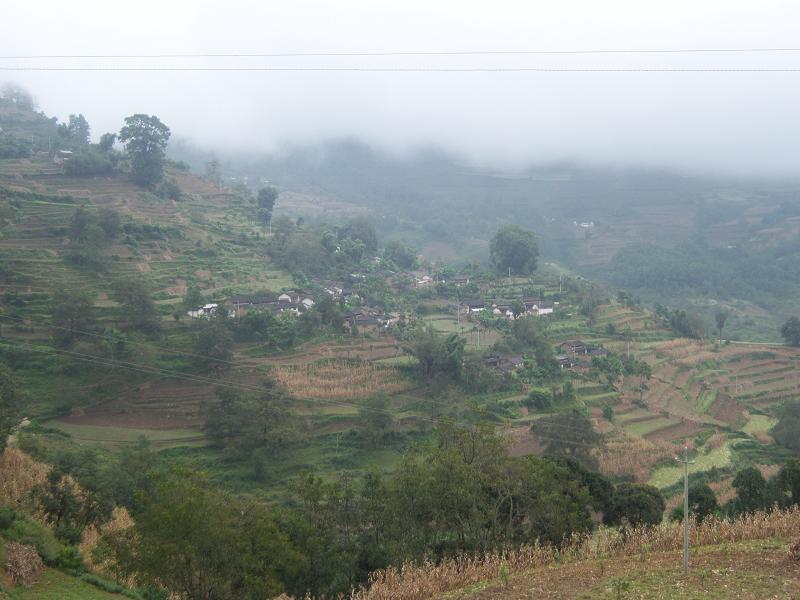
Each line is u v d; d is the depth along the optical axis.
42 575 31.17
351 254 150.75
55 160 142.38
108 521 44.53
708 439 85.81
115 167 138.50
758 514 39.81
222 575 31.31
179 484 32.66
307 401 79.69
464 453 43.38
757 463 81.38
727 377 111.94
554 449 73.31
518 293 139.88
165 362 81.31
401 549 38.56
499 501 41.50
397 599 31.44
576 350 108.88
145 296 85.69
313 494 41.44
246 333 91.38
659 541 36.62
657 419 90.56
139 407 74.50
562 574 32.03
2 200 108.56
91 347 77.19
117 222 108.94
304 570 35.50
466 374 89.88
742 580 27.73
